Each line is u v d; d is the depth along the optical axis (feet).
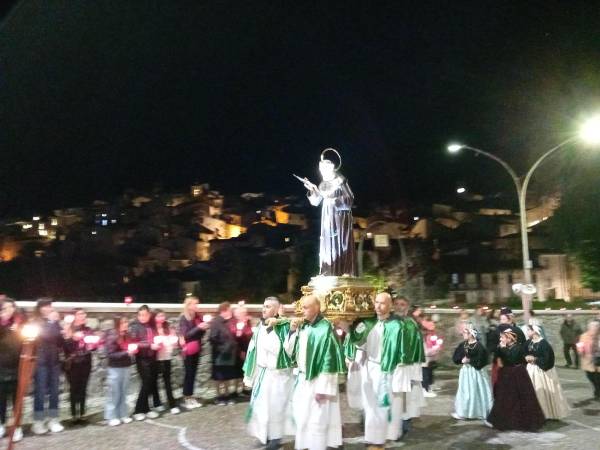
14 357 29.35
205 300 171.32
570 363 68.49
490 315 53.36
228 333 39.68
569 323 68.49
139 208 261.03
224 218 271.08
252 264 178.40
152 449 27.68
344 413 35.58
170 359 37.01
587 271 110.32
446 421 33.42
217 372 39.37
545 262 176.86
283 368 27.61
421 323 42.91
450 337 67.92
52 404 31.01
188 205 265.95
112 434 30.48
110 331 33.53
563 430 31.30
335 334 25.84
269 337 27.78
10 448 19.69
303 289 33.24
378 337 27.02
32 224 246.68
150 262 210.79
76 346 32.76
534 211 197.88
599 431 31.04
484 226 201.87
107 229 231.30
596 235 108.17
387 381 26.48
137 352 34.76
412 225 218.18
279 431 27.53
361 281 32.14
